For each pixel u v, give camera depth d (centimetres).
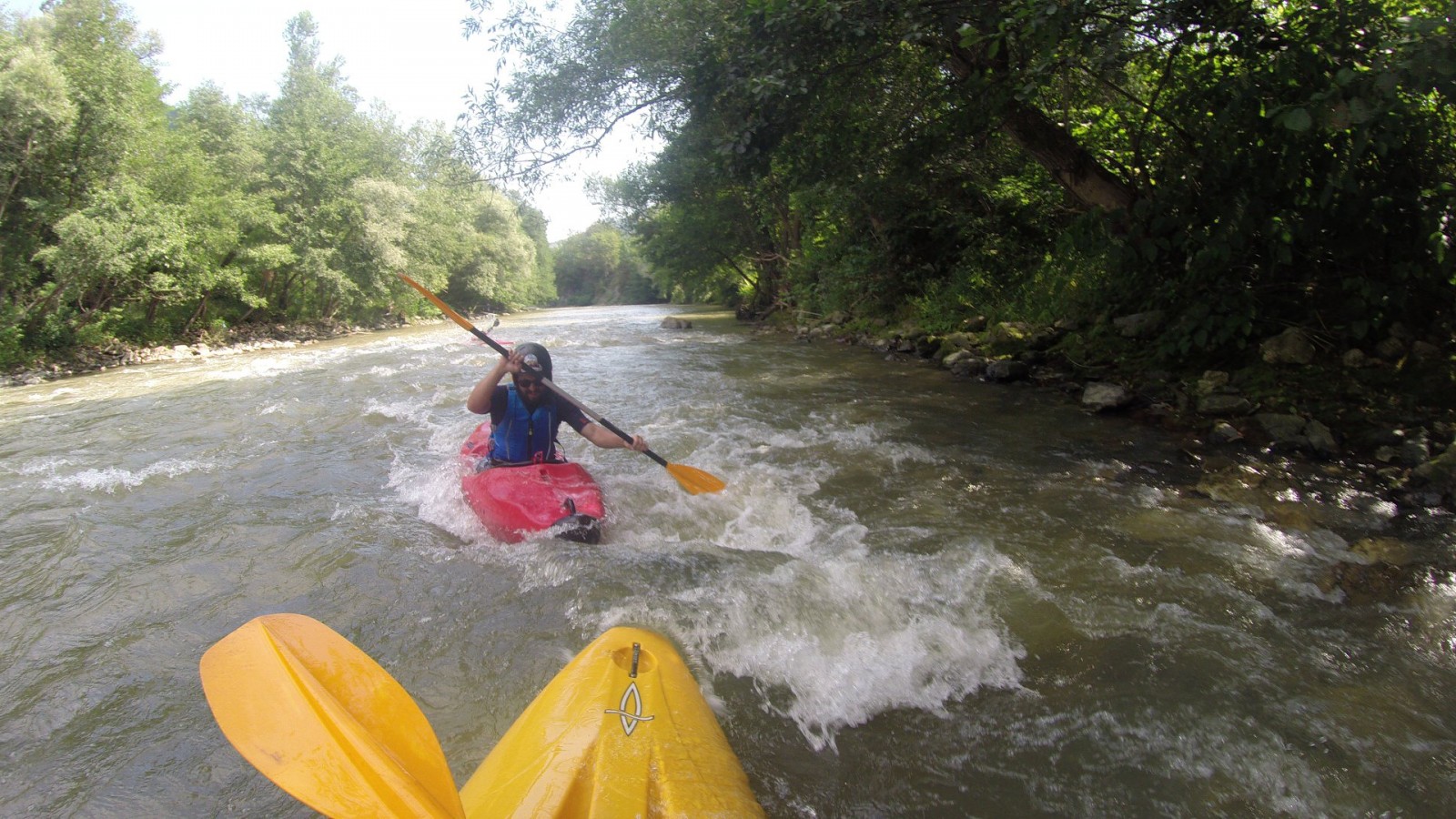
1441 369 586
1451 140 601
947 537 405
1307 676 273
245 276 1931
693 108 852
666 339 1642
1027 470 519
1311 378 634
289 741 138
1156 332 828
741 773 191
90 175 1587
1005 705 261
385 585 358
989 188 1255
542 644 300
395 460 588
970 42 612
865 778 228
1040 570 362
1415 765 227
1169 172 759
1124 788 221
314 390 969
